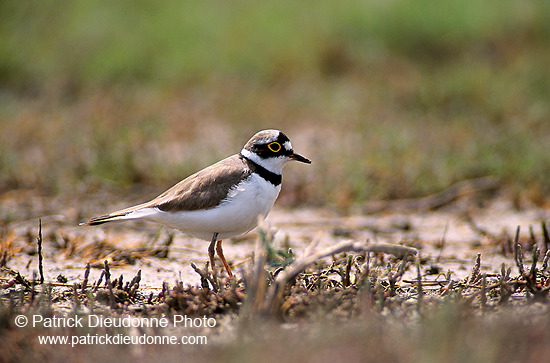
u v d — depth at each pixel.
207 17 23.72
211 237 8.09
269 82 20.52
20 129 16.16
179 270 8.90
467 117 16.44
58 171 13.53
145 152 14.37
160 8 24.12
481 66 20.16
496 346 5.43
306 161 8.10
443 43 22.28
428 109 17.31
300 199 12.58
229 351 5.62
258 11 23.95
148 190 13.02
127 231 10.80
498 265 8.92
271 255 6.54
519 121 15.92
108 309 7.22
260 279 6.62
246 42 22.42
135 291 7.56
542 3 23.45
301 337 5.82
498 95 17.64
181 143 15.78
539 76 18.94
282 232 10.98
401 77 20.05
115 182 13.25
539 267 8.69
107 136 14.91
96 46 22.06
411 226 11.21
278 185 8.10
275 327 6.21
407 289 7.80
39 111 17.98
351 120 16.92
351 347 5.55
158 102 18.62
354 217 11.85
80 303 7.38
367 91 18.97
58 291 7.82
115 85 20.16
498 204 12.21
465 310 6.58
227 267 8.24
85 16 23.39
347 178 12.97
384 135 15.02
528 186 12.52
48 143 15.24
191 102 18.75
